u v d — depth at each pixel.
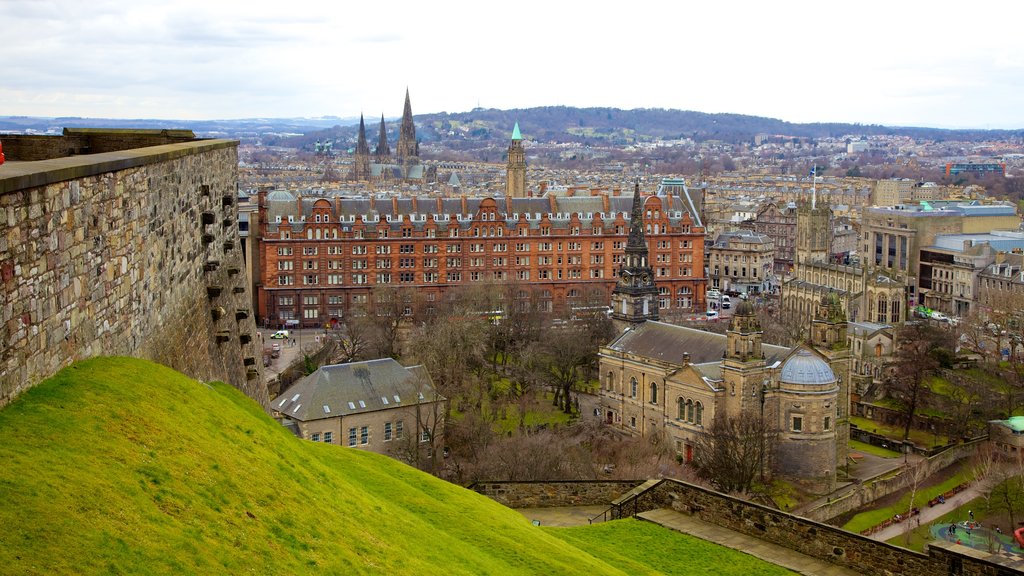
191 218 63.69
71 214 42.75
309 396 176.00
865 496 176.12
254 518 41.09
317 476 52.47
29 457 34.53
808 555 69.31
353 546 45.00
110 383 43.22
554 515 90.44
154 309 54.81
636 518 76.69
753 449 171.50
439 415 182.75
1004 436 197.38
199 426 46.06
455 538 59.84
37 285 39.53
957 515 167.75
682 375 193.00
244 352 79.69
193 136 79.75
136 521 34.69
